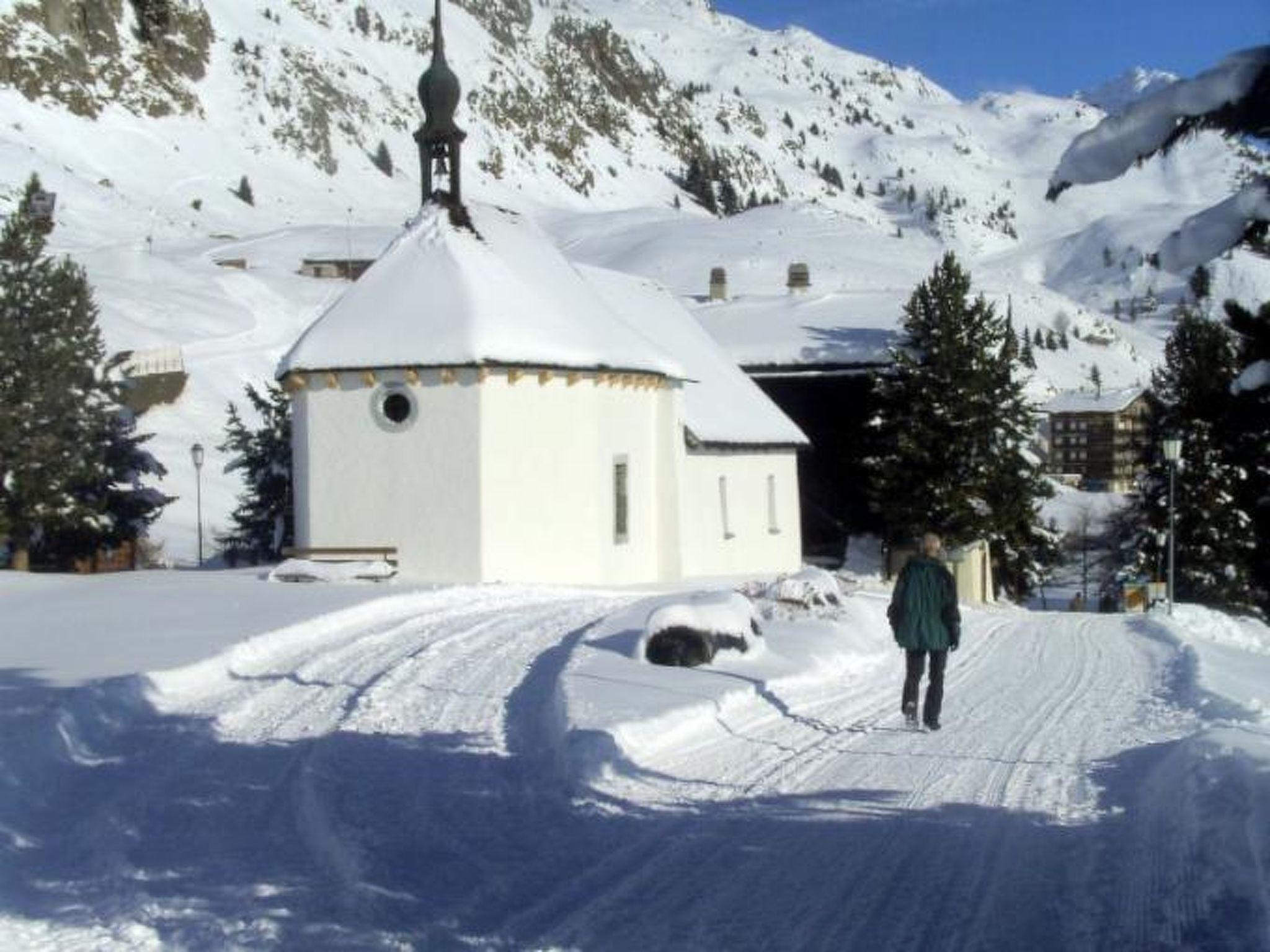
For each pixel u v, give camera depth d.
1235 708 13.17
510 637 17.53
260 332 72.62
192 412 58.19
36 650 15.92
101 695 12.55
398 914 7.04
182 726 12.13
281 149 178.75
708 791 9.79
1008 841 8.46
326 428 26.86
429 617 19.73
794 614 19.17
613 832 8.66
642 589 26.09
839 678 15.80
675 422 30.55
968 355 39.19
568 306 29.11
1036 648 20.69
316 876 7.78
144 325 66.75
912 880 7.60
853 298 52.81
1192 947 6.38
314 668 15.16
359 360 26.38
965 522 38.84
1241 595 38.41
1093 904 7.13
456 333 26.16
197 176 155.75
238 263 97.50
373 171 192.00
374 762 10.63
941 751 11.44
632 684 13.19
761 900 7.25
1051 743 11.94
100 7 165.00
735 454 34.44
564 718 11.42
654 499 30.42
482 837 8.56
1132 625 25.50
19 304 34.47
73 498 34.88
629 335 30.22
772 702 13.48
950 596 12.53
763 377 45.25
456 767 10.47
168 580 25.45
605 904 7.17
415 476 26.30
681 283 132.00
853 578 37.03
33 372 34.03
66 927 6.94
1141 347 195.00
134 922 6.91
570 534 27.36
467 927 6.82
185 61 179.38
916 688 12.63
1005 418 39.78
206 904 7.26
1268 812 8.07
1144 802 9.41
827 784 10.07
